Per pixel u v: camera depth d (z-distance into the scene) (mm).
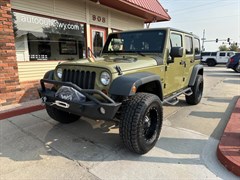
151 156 2926
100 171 2574
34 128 3912
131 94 2539
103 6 8008
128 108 2691
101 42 8383
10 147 3172
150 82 3195
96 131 3795
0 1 4645
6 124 4105
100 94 2529
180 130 3855
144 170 2596
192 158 2879
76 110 2738
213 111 5121
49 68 6465
